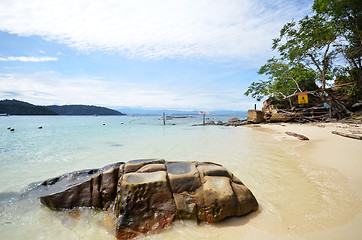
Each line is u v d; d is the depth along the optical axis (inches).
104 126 1140.5
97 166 262.2
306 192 156.7
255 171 215.9
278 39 1018.7
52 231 117.0
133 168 147.0
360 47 815.7
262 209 131.5
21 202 148.6
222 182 132.3
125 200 114.4
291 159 265.6
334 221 113.2
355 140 348.2
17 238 110.5
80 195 139.9
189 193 123.9
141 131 795.4
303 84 1151.6
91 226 120.9
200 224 114.7
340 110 882.1
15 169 246.8
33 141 489.7
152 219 112.3
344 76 1054.4
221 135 604.4
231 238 103.1
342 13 820.0
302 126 719.1
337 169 204.5
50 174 228.2
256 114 1123.9
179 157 301.0
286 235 102.9
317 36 868.0
